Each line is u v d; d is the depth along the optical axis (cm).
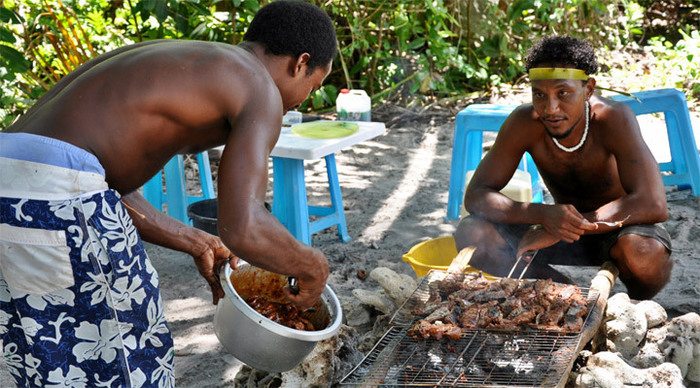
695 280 445
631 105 574
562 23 880
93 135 241
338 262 491
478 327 311
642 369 315
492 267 396
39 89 705
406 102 821
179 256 500
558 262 409
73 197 235
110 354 243
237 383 343
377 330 355
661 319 343
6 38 578
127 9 754
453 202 554
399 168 665
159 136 246
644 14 972
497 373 287
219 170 240
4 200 235
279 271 246
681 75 816
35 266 237
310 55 265
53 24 689
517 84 852
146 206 295
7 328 248
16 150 236
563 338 302
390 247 513
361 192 614
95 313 241
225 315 280
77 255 236
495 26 844
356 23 807
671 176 579
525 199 438
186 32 746
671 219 537
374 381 279
